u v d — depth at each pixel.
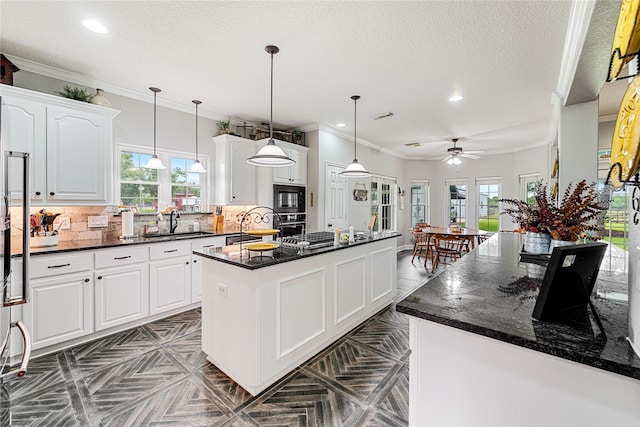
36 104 2.61
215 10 2.04
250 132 4.78
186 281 3.40
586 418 0.87
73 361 2.37
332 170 5.28
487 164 7.28
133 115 3.56
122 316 2.89
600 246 1.08
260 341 1.98
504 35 2.31
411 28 2.24
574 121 3.03
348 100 3.77
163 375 2.19
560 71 2.86
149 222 3.71
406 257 6.94
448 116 4.41
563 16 2.07
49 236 2.71
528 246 2.04
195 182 4.19
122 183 3.51
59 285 2.50
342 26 2.22
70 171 2.79
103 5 1.99
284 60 2.73
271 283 2.06
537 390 0.94
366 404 1.90
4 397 1.58
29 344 1.36
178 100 3.80
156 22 2.18
